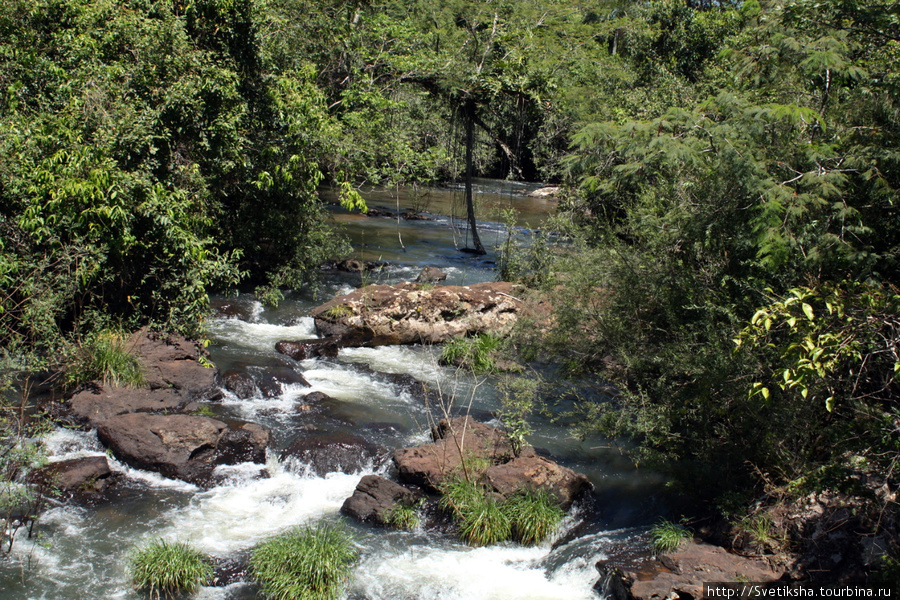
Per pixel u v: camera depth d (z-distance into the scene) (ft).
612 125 27.45
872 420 21.34
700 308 27.25
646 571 22.40
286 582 21.72
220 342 42.57
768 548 22.98
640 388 30.53
